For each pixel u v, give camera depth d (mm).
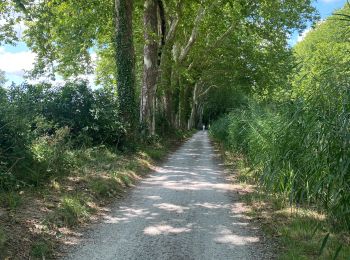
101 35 22609
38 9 17094
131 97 17000
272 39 29578
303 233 6230
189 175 13289
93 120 14555
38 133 10859
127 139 16266
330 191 4516
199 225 7090
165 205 8648
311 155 5012
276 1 26641
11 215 6281
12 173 8039
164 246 5918
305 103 5215
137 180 11914
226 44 32406
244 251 5742
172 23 25594
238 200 9266
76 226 6742
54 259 5289
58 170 9734
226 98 62781
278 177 6863
